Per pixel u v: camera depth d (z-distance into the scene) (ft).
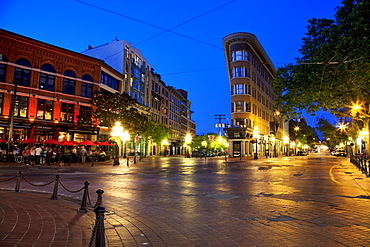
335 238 16.08
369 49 38.73
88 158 106.11
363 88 49.21
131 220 20.48
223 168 75.97
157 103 227.40
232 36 176.14
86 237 15.76
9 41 108.68
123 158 142.61
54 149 106.01
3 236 15.30
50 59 120.06
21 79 111.55
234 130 167.43
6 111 106.63
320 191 33.55
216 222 19.84
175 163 102.63
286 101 59.21
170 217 21.39
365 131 78.18
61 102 122.72
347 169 68.90
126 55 173.47
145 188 37.47
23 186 38.68
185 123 311.47
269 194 31.71
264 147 214.69
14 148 95.66
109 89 147.74
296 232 17.30
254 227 18.49
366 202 26.45
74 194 32.40
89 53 179.01
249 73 176.76
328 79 46.60
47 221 19.22
